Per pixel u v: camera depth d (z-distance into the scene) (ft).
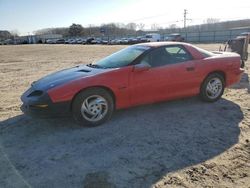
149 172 10.95
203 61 18.78
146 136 14.32
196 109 18.42
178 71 17.66
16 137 14.67
